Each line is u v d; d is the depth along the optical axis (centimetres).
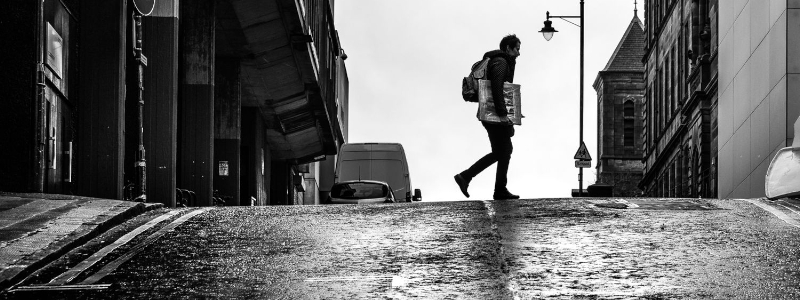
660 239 1285
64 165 2220
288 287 1034
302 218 1513
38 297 1025
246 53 4022
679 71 5759
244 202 4800
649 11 7000
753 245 1238
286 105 4878
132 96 2553
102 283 1081
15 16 2025
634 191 10188
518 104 1788
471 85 1786
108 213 1491
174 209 1672
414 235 1341
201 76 3275
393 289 1015
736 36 3600
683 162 5506
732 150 3653
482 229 1380
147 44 2573
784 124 2892
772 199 1781
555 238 1300
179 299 991
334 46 6356
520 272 1090
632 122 10244
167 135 2567
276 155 6053
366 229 1397
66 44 2214
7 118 2011
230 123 4078
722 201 1709
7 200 1620
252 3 3500
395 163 4197
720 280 1038
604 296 966
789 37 2895
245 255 1217
